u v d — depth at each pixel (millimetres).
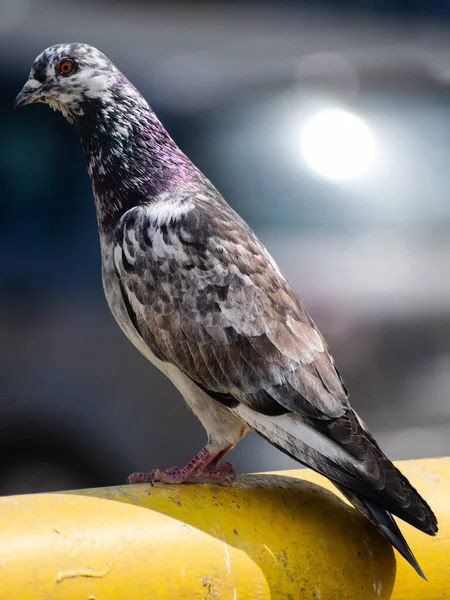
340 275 7184
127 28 8984
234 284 4480
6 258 7512
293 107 7969
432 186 7766
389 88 8273
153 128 4945
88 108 4988
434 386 7172
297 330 4379
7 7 8891
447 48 9648
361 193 7648
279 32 9797
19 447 7309
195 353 4504
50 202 7695
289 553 3475
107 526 3250
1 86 7973
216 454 4480
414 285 7258
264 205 7523
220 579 3346
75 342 7340
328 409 4152
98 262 7555
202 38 9000
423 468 3957
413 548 3654
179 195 4809
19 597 3064
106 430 7234
